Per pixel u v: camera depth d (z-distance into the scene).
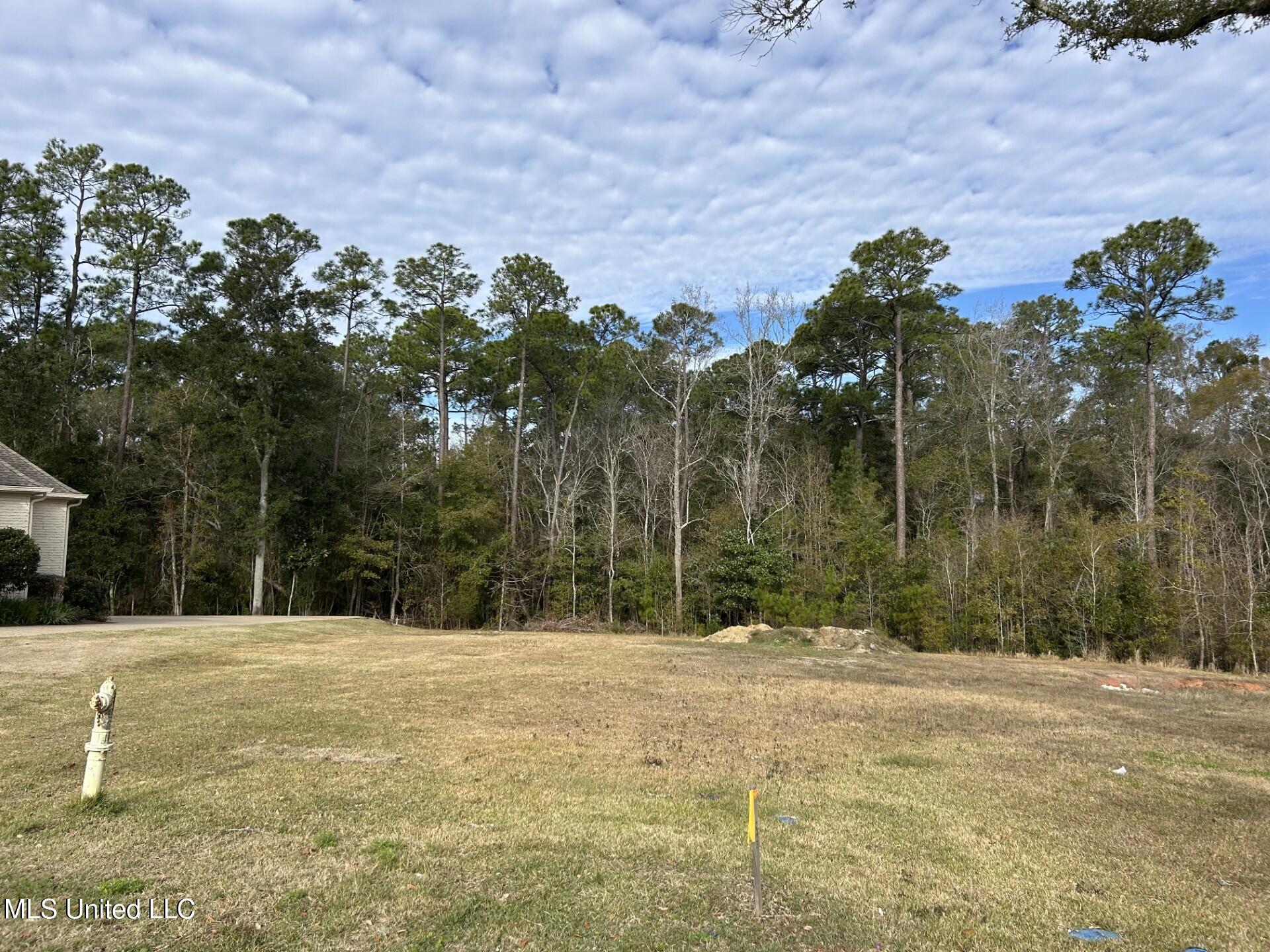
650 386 35.91
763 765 7.64
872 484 35.00
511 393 41.31
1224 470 33.50
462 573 32.84
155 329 32.78
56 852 4.52
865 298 36.06
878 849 5.33
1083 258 32.66
